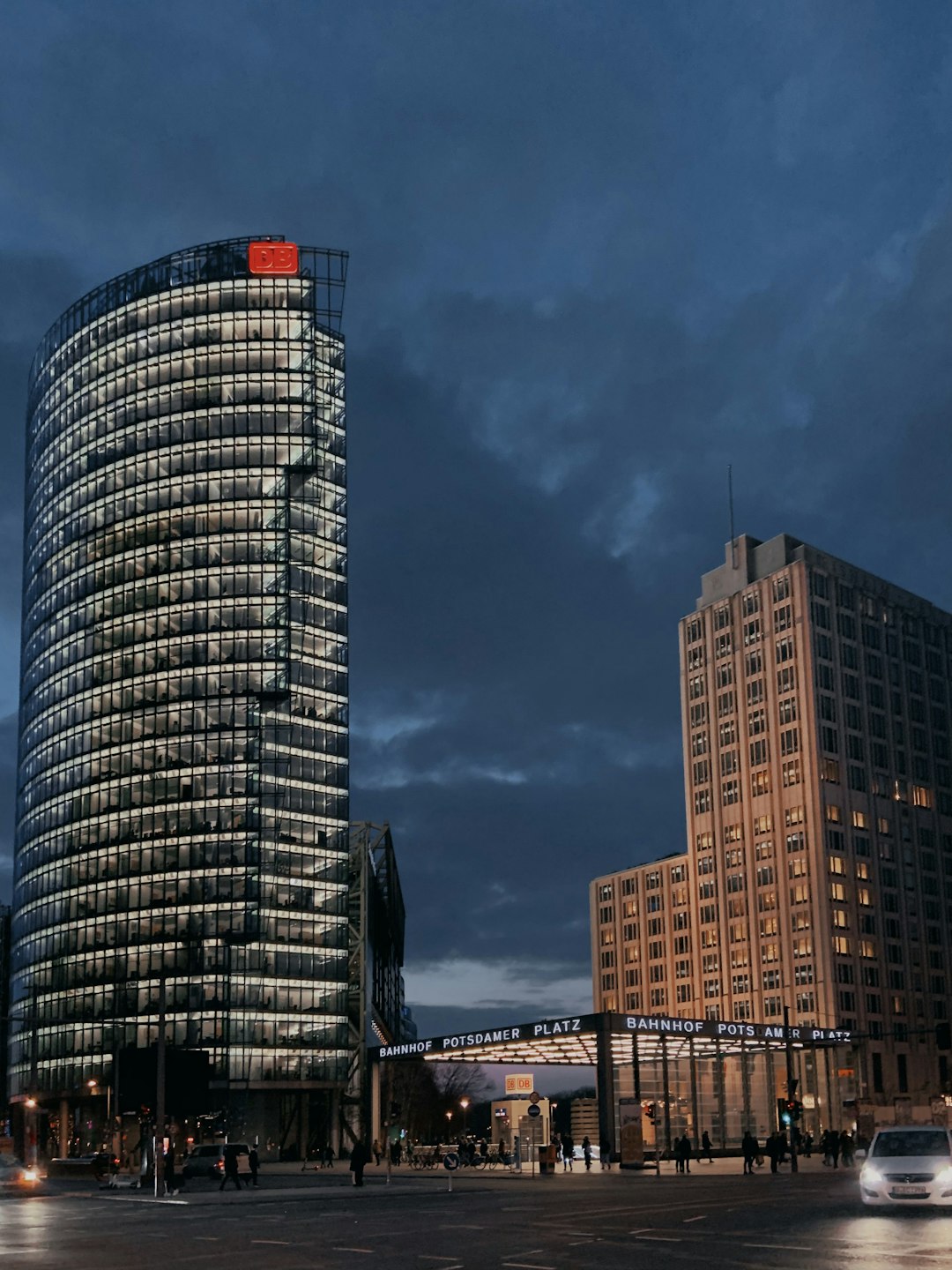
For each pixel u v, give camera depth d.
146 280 180.00
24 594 197.25
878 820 190.00
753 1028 108.44
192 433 171.25
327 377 174.25
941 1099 164.88
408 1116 173.38
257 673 161.75
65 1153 161.50
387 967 195.38
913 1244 26.89
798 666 188.50
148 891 158.62
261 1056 150.75
